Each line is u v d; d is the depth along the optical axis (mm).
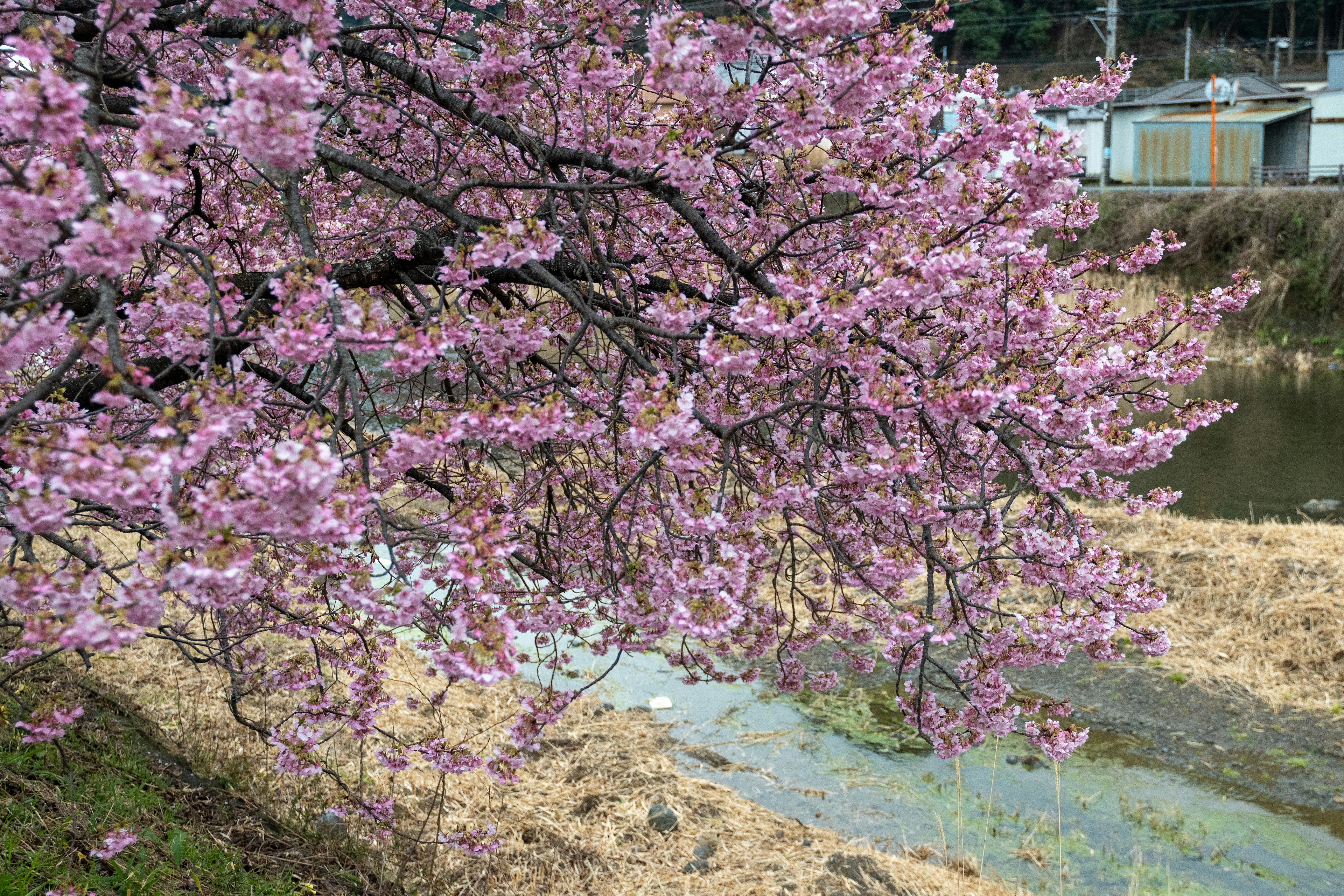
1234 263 23250
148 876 3488
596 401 3402
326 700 3881
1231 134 29609
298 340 2129
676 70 2469
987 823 6109
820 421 3070
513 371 3703
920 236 2723
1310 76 46312
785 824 5969
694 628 2373
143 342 3000
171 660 6555
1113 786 6484
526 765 6391
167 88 1955
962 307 3203
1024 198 2758
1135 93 36281
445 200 2973
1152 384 4078
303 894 4133
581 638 4641
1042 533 3146
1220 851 5746
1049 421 3047
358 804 4379
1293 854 5738
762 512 3070
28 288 1881
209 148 3848
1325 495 12281
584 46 3215
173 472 1892
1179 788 6457
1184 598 8328
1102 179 31562
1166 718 7164
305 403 3270
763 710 7531
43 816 3660
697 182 2842
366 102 3732
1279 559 8430
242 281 3391
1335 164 29484
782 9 2400
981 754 6934
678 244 3934
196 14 2773
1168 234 4281
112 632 1829
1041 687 7691
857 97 2750
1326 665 7379
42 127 1840
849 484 3086
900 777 6637
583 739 6875
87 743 4574
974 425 3209
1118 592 3373
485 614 2213
